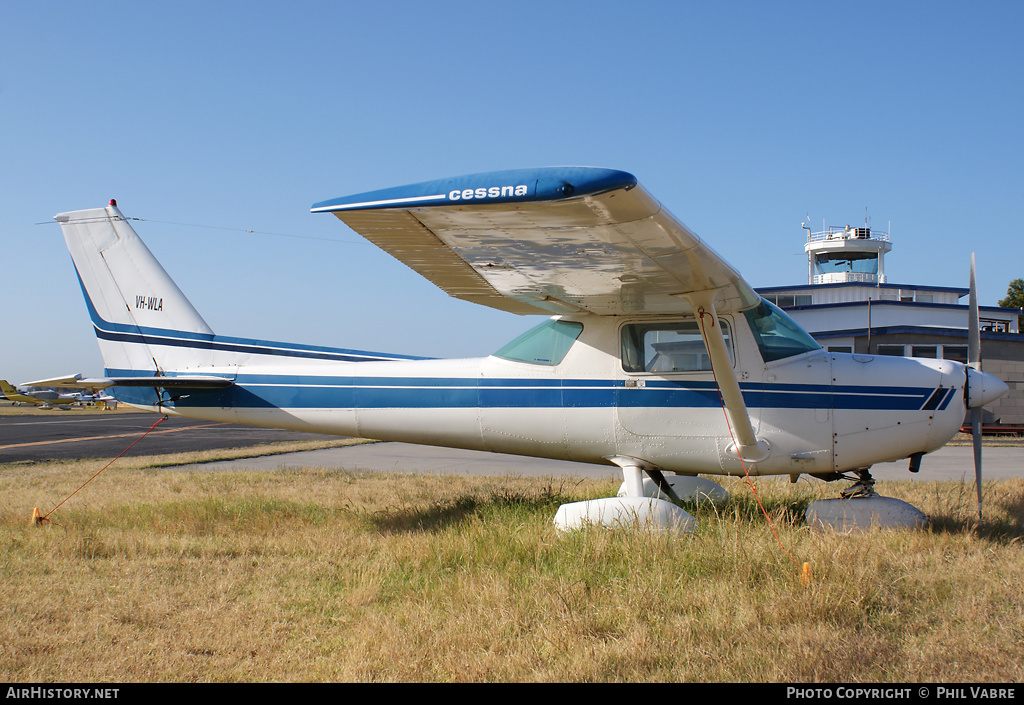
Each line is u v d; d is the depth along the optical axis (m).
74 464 12.10
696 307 5.42
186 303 7.38
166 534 5.66
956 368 6.04
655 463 6.30
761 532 5.02
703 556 4.39
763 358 6.06
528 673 3.01
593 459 6.56
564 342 6.43
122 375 7.43
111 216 7.49
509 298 6.23
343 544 5.33
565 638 3.30
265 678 3.06
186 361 7.30
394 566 4.70
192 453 14.25
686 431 6.11
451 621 3.52
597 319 6.36
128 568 4.71
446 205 3.78
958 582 4.09
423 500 7.48
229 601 4.12
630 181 3.53
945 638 3.30
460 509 6.68
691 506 6.52
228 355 7.24
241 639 3.48
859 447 5.99
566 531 5.09
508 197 3.67
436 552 4.82
